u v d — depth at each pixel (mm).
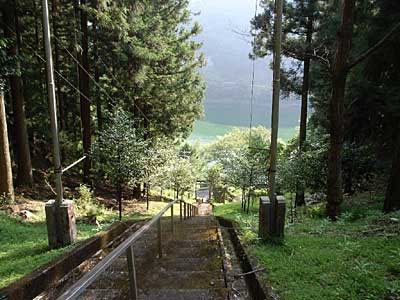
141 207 12656
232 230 5812
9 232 6191
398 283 2672
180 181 15758
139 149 8953
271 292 2652
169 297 2953
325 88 11516
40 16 11555
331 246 4023
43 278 3330
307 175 9234
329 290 2695
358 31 8820
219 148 41344
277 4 4297
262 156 13078
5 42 6043
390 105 7844
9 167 8367
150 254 4465
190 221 8562
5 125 8219
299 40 10852
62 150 14836
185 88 17016
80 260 4164
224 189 27734
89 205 9617
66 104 16797
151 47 13867
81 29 11492
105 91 13586
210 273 3596
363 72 8656
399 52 7871
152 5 15227
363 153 9875
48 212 4910
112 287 3211
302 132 11945
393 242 3787
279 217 4340
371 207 7609
